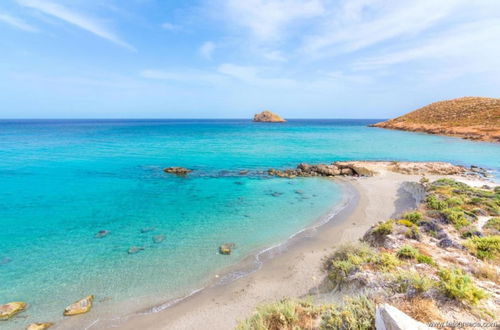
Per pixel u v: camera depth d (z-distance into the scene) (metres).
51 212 18.38
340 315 6.23
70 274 11.09
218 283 10.69
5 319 8.59
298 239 14.49
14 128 116.94
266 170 33.44
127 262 12.08
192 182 27.41
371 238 13.06
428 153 45.03
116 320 8.74
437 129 78.75
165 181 27.59
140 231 15.47
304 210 19.19
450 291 6.38
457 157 40.75
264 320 6.96
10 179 27.20
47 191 23.25
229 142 64.25
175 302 9.61
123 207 19.59
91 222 16.72
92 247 13.46
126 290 10.17
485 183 23.30
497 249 9.77
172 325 8.58
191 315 8.97
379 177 28.92
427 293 6.58
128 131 101.62
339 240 14.12
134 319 8.80
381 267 8.95
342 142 63.25
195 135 84.56
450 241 10.88
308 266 11.61
